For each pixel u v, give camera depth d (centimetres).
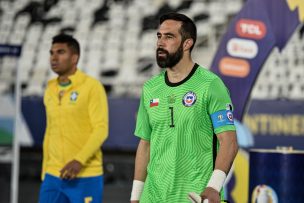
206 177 1079
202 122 1077
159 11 3584
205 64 3241
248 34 1905
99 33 3550
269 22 1898
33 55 3491
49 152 1762
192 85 1086
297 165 1586
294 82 3105
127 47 3462
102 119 1711
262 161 1617
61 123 1727
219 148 1067
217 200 1008
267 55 1902
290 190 1586
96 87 1722
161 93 1112
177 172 1084
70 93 1722
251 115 2492
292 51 3180
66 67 1730
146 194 1126
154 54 3406
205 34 3381
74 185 1717
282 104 2469
